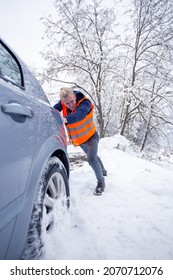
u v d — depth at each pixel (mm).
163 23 12859
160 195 2961
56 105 2916
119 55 13977
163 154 11047
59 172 2090
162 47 13148
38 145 1667
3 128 1236
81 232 2021
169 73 13477
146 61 14195
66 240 1864
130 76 14641
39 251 1517
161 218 2299
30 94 1900
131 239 1926
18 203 1271
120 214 2346
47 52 13805
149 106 13609
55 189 1997
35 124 1702
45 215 1691
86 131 2672
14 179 1250
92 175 3680
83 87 14992
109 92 15930
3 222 1115
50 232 1798
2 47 1730
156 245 1859
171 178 3607
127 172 3904
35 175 1520
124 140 9367
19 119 1462
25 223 1342
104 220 2213
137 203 2637
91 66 14883
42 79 13664
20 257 1355
